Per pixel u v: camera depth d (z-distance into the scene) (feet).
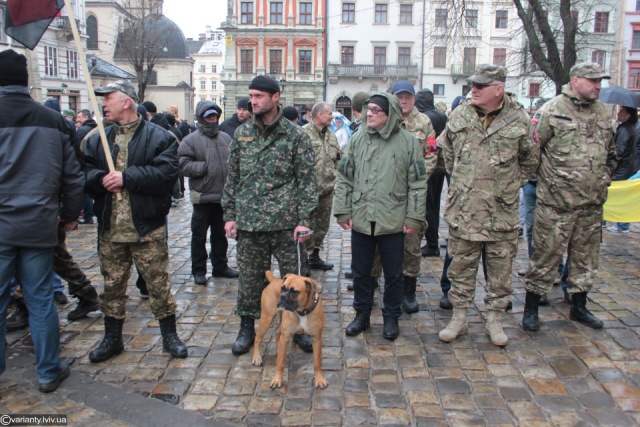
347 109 148.25
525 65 52.85
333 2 143.13
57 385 11.52
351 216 14.12
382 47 144.87
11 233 10.50
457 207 13.53
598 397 11.11
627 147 22.58
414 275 15.98
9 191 10.52
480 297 17.20
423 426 10.11
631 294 17.33
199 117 18.38
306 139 12.90
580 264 14.67
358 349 13.50
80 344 13.73
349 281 19.29
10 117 10.55
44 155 10.82
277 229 12.71
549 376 12.03
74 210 11.74
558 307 16.26
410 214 13.47
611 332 14.38
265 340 14.07
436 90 144.56
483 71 12.51
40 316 11.10
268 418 10.39
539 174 14.33
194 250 18.90
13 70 10.60
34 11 11.96
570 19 39.88
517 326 14.90
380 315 15.85
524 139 12.94
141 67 111.86
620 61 131.13
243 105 21.01
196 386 11.64
